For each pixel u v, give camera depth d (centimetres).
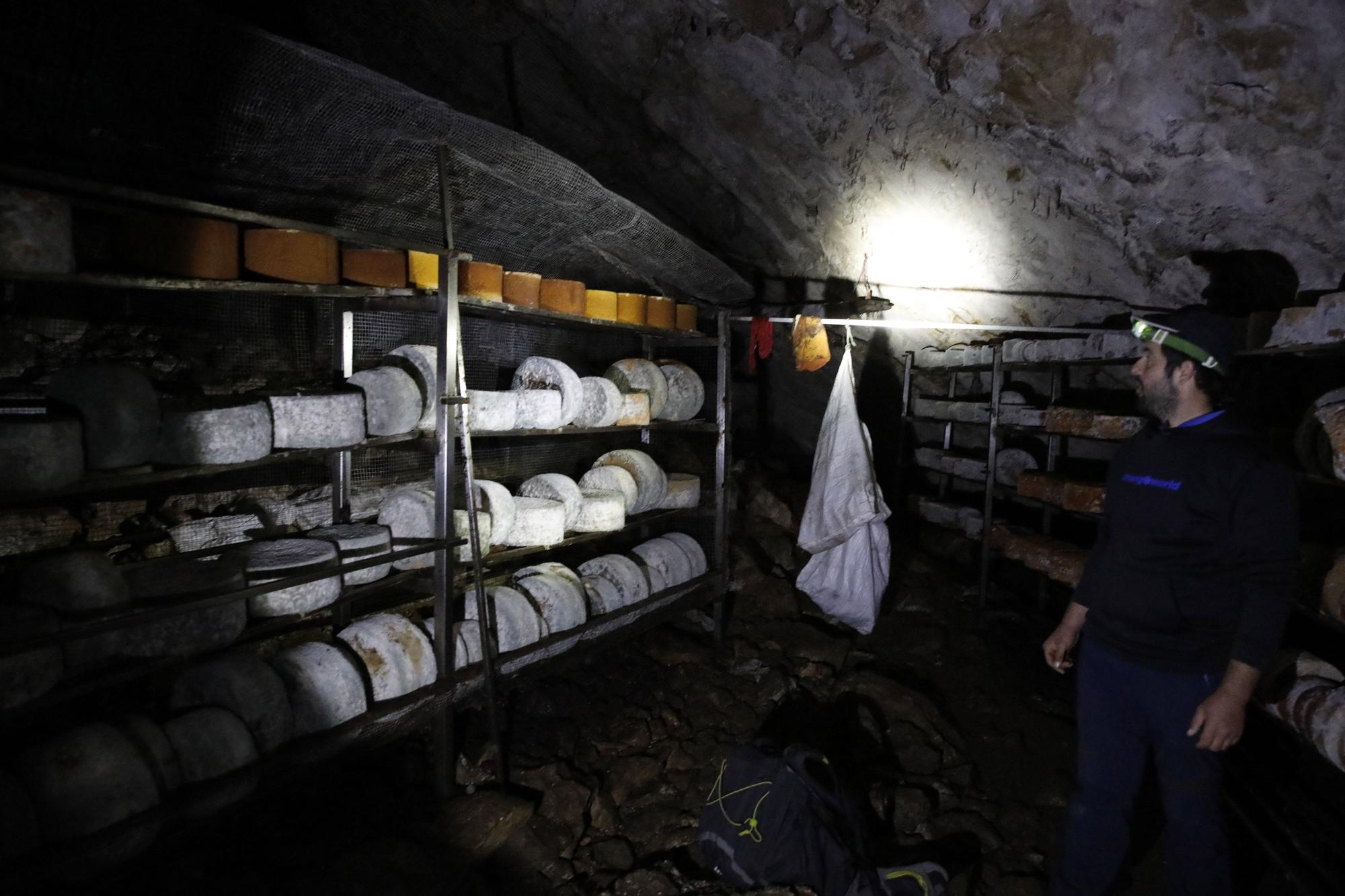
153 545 230
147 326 228
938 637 370
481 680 244
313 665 207
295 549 217
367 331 285
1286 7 167
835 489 359
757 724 291
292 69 186
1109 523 184
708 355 512
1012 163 271
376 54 332
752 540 471
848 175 341
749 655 346
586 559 388
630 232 316
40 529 207
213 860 200
